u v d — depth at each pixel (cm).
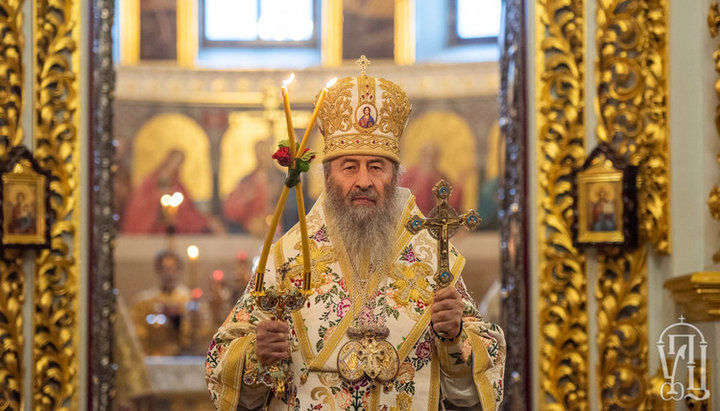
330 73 1738
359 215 375
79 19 623
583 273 595
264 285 383
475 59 1714
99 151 624
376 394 362
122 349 885
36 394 601
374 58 1750
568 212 598
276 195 1752
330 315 372
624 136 593
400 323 371
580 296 594
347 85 388
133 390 888
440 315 350
